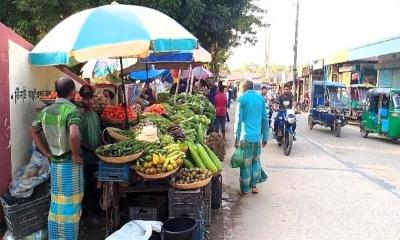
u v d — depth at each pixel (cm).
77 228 460
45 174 518
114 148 452
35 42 1296
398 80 2111
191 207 465
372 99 1569
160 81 1482
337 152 1209
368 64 2577
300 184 807
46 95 628
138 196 532
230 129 1812
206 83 1725
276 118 1280
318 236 540
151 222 439
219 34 1465
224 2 1373
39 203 499
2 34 507
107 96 820
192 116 769
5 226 516
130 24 457
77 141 432
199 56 786
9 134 523
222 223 588
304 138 1530
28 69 574
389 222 593
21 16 1261
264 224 584
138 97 955
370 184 810
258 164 732
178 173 485
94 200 605
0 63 502
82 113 539
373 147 1340
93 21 461
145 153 463
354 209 651
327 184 808
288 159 1077
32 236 491
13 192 499
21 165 553
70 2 1123
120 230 421
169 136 534
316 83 1823
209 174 494
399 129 1410
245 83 705
